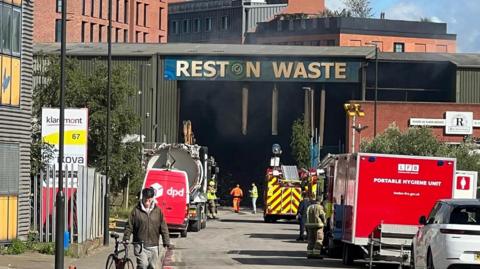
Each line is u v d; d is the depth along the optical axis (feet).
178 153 145.69
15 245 87.76
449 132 254.47
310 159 235.20
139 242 56.75
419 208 86.28
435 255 67.87
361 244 86.28
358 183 86.33
